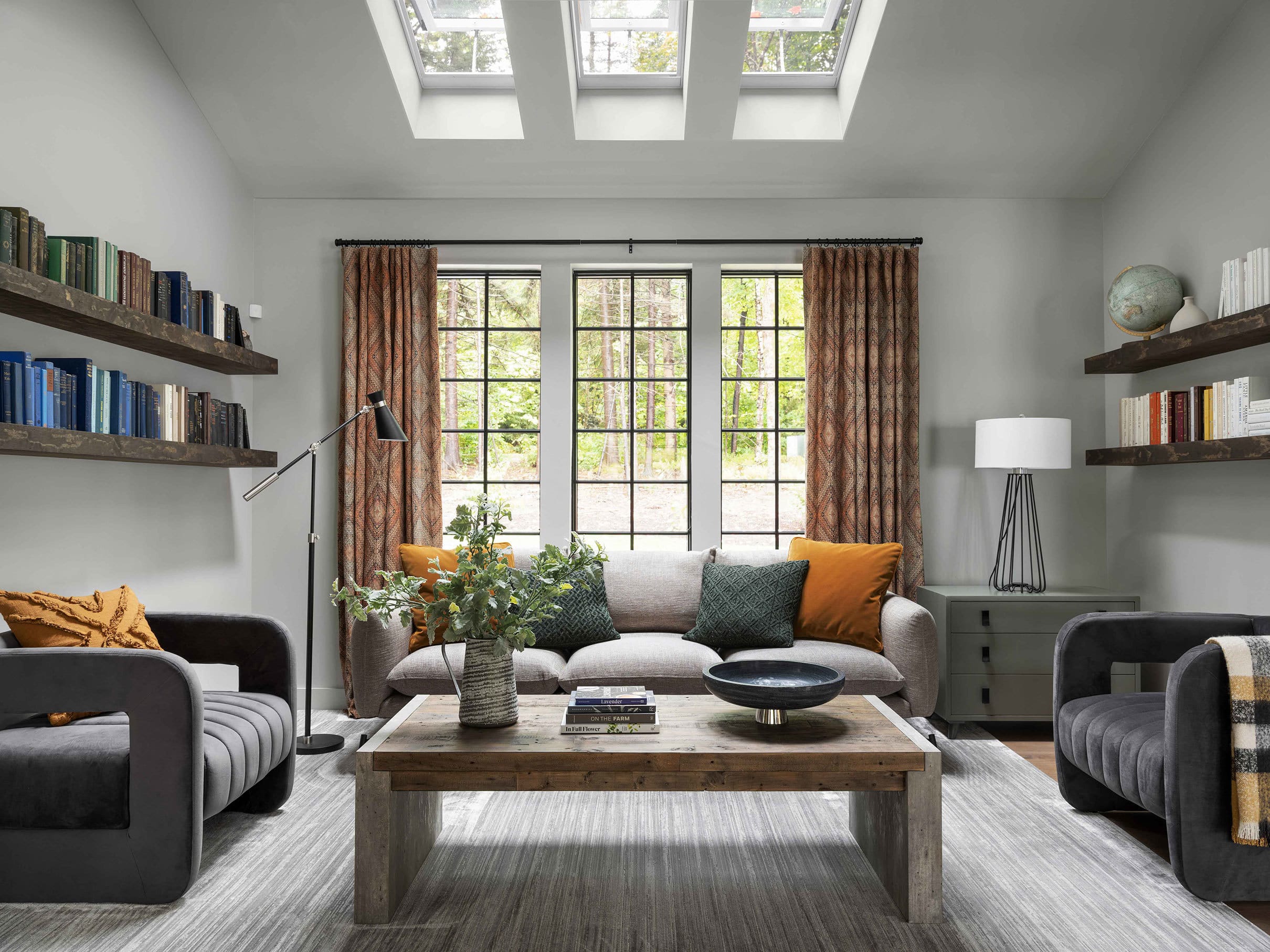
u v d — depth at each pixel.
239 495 4.22
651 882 2.33
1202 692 2.19
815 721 2.40
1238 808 2.14
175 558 3.65
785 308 4.65
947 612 3.78
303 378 4.41
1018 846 2.57
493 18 3.86
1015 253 4.44
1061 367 4.42
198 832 2.20
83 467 3.05
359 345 4.31
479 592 2.29
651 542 4.61
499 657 2.36
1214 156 3.58
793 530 4.64
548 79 3.80
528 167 4.26
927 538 4.38
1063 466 3.82
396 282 4.32
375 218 4.45
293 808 2.89
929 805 2.11
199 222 3.91
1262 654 2.16
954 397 4.41
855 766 2.11
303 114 3.97
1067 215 4.44
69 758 2.15
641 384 4.62
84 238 2.75
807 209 4.43
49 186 2.90
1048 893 2.26
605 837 2.66
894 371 4.27
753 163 4.22
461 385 4.66
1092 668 2.87
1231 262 3.26
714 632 3.63
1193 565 3.69
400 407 4.28
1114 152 4.14
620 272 4.61
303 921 2.11
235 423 3.84
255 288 4.43
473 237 4.44
